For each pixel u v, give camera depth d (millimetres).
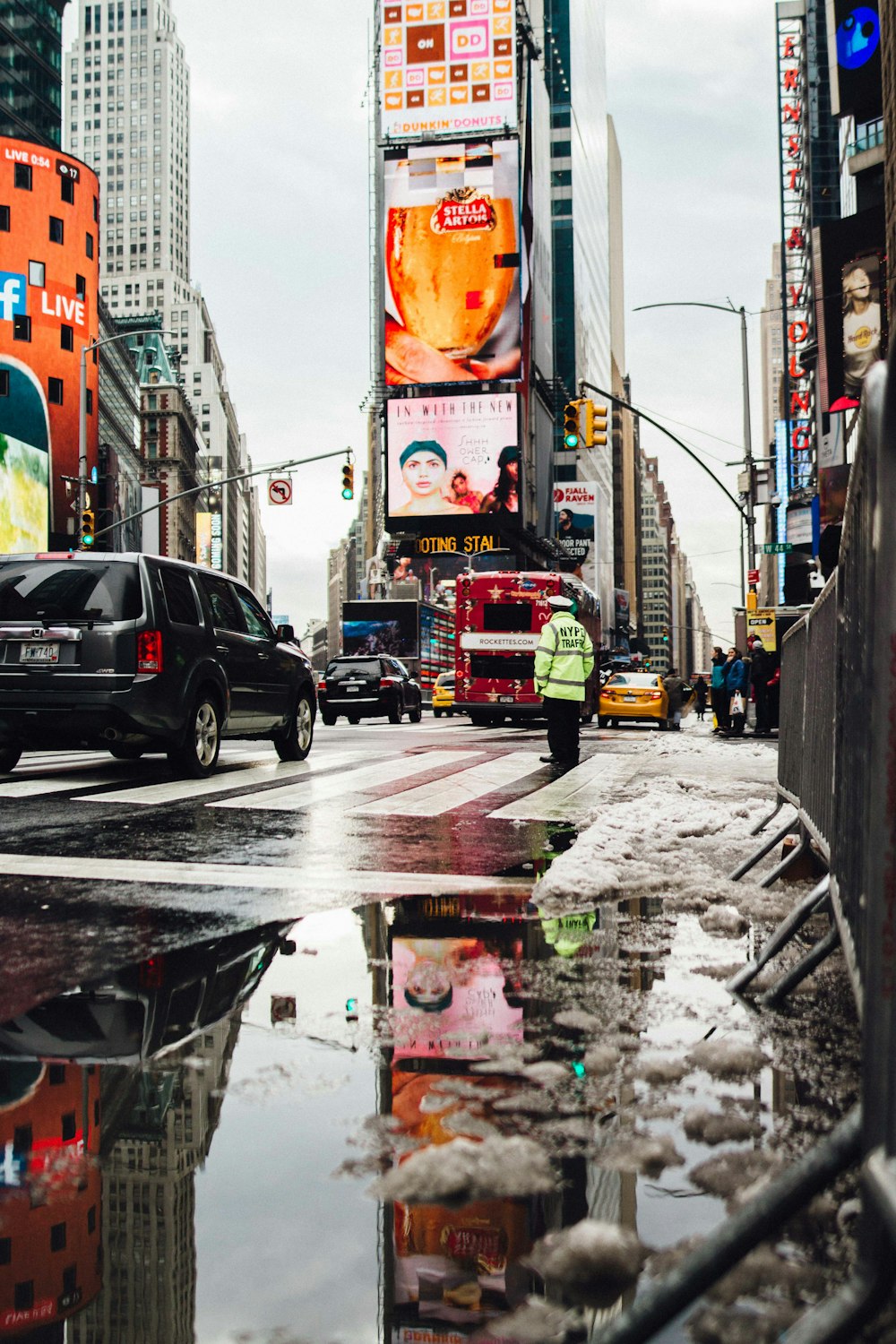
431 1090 2568
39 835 6711
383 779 10594
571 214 113562
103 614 9586
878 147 40625
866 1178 1278
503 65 68062
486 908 4797
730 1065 2721
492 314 65438
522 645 25797
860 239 41906
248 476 34875
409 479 67125
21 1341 1539
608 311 165875
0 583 9836
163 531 108875
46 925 4398
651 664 66125
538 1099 2502
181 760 10273
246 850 6215
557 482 110125
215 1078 2658
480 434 66562
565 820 7723
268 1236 1855
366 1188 2041
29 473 63281
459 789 9711
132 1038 2973
